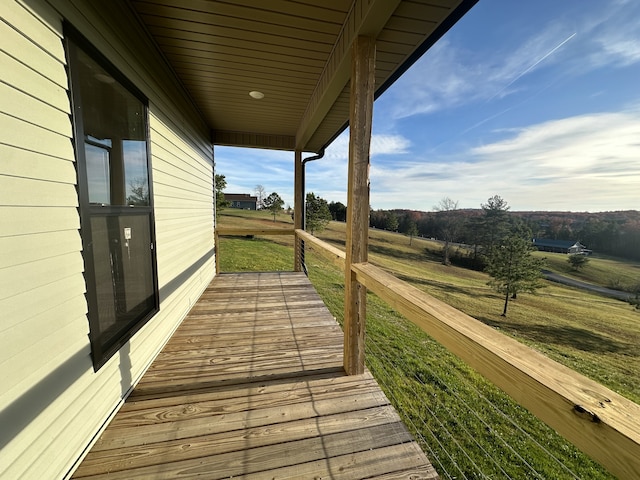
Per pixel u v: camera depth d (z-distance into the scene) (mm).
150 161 1933
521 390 635
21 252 930
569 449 2611
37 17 988
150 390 1678
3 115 867
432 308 1017
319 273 8578
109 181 1474
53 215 1066
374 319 5492
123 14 1557
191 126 2986
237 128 4090
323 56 2076
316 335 2451
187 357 2064
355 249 1773
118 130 1553
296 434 1358
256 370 1910
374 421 1449
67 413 1124
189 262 2977
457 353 846
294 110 3295
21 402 922
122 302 1578
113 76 1474
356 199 1729
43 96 1020
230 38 1872
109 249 1455
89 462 1193
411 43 1764
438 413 3010
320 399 1603
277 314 2914
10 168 891
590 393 544
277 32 1798
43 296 1017
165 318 2248
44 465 1006
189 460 1212
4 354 866
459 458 2395
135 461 1201
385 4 1306
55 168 1077
